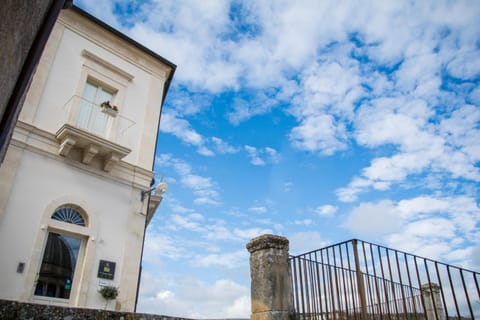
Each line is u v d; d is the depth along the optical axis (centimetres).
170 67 1473
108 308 983
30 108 1034
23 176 959
